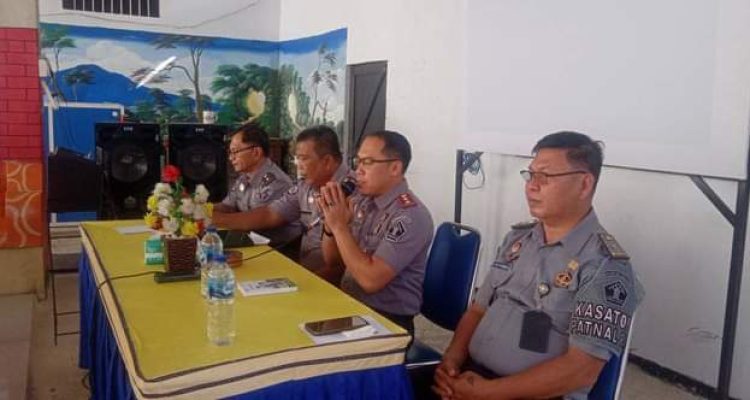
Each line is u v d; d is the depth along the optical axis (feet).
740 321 9.25
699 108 8.79
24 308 12.91
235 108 26.94
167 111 25.86
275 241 10.64
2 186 13.50
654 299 10.49
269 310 6.02
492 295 6.41
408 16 17.25
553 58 11.05
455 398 5.89
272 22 27.17
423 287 8.11
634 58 9.62
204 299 6.37
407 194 7.70
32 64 13.66
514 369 5.73
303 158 9.32
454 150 15.33
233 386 4.73
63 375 10.04
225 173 19.66
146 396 4.46
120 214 18.13
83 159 14.29
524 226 6.50
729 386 9.24
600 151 5.77
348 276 8.04
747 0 8.14
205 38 26.09
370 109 19.86
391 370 5.32
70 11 24.00
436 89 16.01
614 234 11.11
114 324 6.04
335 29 21.98
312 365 5.00
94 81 24.64
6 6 13.33
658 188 10.33
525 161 13.03
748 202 8.63
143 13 25.08
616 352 5.20
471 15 13.12
